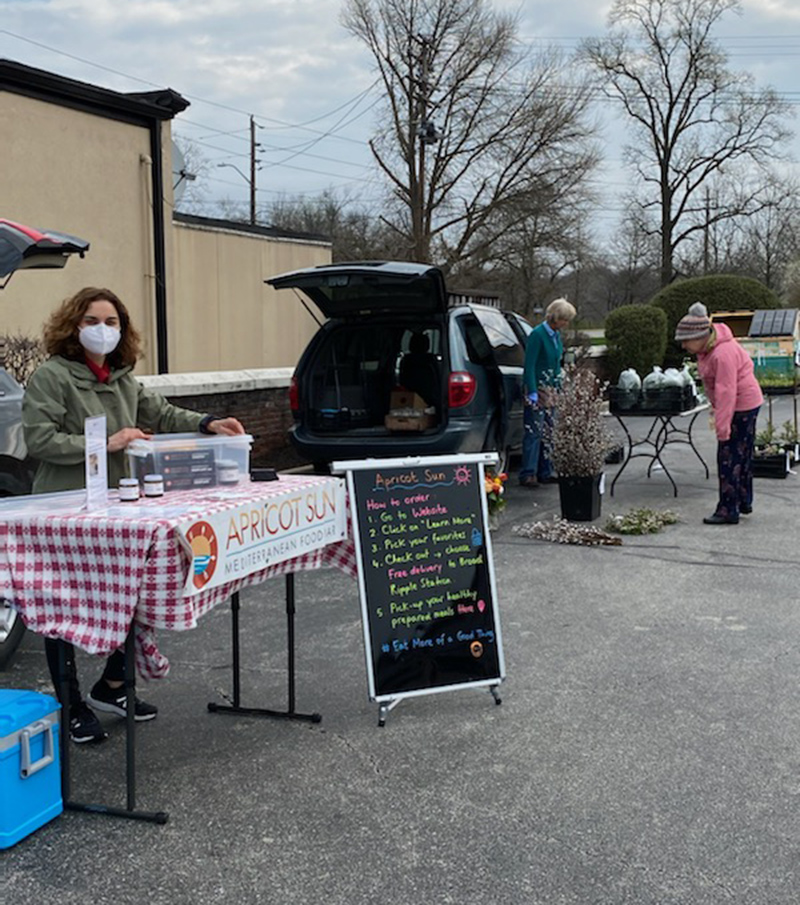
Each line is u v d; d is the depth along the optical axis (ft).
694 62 129.49
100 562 10.46
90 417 12.06
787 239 157.17
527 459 31.24
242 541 11.21
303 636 17.47
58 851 10.28
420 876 9.73
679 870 9.75
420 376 27.17
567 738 12.95
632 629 17.42
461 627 14.08
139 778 11.95
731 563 21.81
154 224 38.78
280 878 9.73
